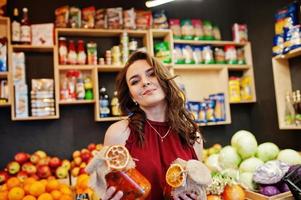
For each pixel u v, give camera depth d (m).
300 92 2.44
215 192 1.47
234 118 3.19
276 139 2.74
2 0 2.50
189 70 3.09
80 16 2.65
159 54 2.77
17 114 2.39
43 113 2.44
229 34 3.25
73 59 2.58
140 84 1.15
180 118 1.21
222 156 1.81
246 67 3.08
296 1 2.36
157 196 1.04
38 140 2.64
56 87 2.50
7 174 2.26
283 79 2.54
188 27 2.96
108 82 2.84
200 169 0.91
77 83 2.62
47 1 2.76
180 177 0.89
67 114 2.73
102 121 2.80
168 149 1.15
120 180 0.85
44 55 2.69
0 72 2.38
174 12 3.09
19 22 2.61
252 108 3.14
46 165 2.31
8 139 2.57
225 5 3.26
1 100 2.37
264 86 2.88
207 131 3.10
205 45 3.03
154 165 1.07
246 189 1.62
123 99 1.28
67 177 2.34
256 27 2.96
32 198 1.62
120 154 0.87
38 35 2.52
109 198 0.84
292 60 2.54
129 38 2.88
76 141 2.73
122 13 2.75
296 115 2.32
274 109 2.75
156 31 2.77
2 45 2.41
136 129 1.14
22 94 2.41
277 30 2.52
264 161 1.76
